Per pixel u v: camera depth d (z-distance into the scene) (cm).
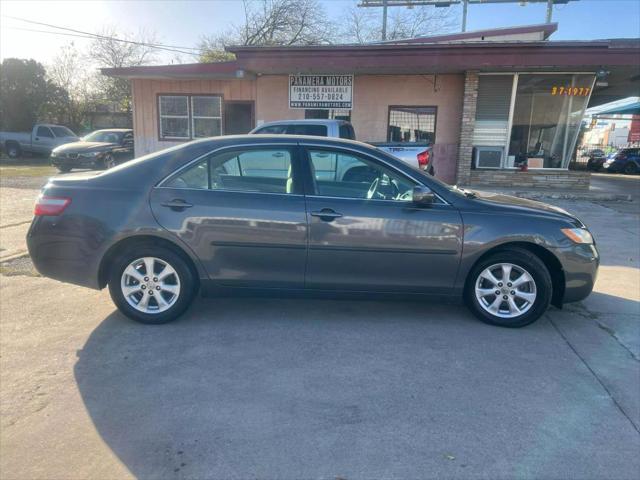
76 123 3544
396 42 1759
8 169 2039
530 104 1522
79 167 1869
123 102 3744
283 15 3250
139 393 332
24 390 334
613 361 390
